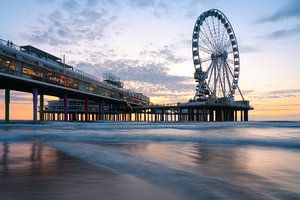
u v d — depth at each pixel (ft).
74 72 257.34
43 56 226.79
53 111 437.17
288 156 46.26
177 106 366.43
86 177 29.04
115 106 451.53
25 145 65.51
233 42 317.83
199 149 57.26
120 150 54.65
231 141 74.79
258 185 24.98
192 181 26.53
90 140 81.71
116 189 23.97
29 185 25.57
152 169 33.14
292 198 21.03
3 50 170.81
